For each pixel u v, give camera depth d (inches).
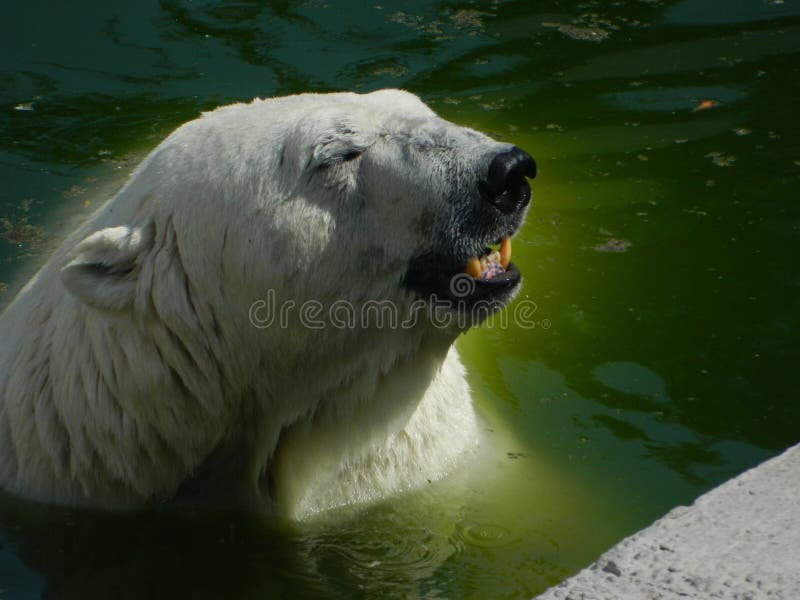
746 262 433.4
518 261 438.9
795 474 255.6
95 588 304.2
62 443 330.6
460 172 295.3
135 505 335.0
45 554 316.8
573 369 388.8
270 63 581.3
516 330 410.9
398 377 324.8
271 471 339.9
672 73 580.7
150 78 567.8
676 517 244.2
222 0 652.7
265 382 322.0
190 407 319.9
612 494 331.9
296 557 317.7
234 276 305.3
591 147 517.3
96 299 299.7
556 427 364.2
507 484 342.6
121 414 319.3
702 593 219.6
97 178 483.2
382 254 303.7
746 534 236.2
